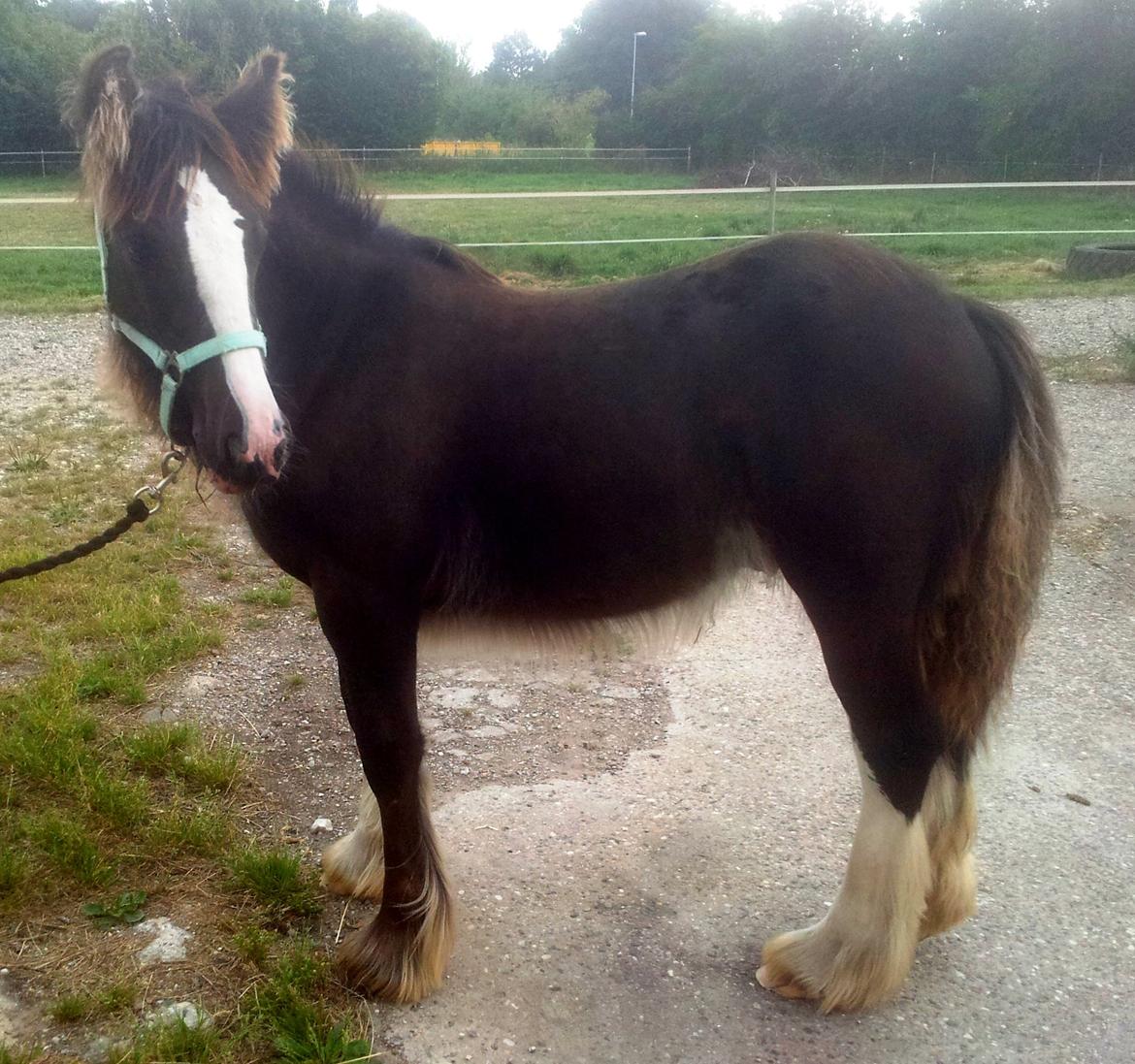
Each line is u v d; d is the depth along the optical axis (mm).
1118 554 5043
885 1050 2227
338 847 2740
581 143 43312
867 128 33969
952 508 2129
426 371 2191
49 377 8195
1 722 3346
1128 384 8211
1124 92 27266
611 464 2146
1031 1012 2328
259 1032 2209
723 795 3168
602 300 2258
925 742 2182
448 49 43844
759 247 2221
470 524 2248
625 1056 2205
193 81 2141
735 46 37125
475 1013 2320
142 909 2578
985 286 12289
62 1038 2184
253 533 2385
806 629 4371
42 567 2588
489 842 2930
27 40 28078
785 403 2070
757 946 2549
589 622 2404
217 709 3576
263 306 2188
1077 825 2990
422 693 3787
